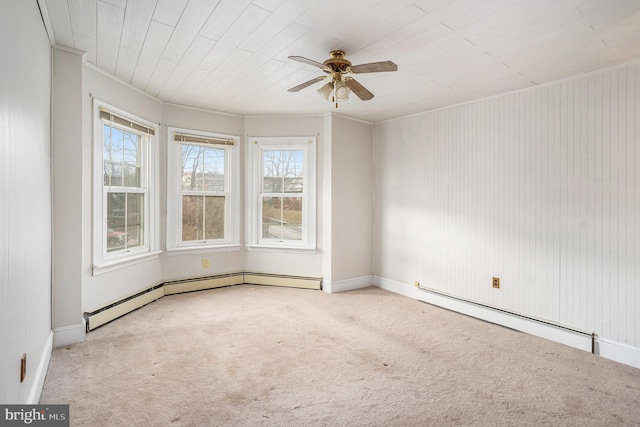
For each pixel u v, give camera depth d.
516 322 3.26
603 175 2.75
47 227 2.41
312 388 2.21
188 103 4.11
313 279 4.55
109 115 3.16
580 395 2.18
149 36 2.44
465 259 3.73
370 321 3.44
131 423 1.83
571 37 2.29
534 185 3.17
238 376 2.34
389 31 2.27
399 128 4.47
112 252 3.36
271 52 2.67
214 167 4.56
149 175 3.87
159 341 2.86
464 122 3.75
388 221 4.62
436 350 2.80
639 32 2.20
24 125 1.67
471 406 2.04
